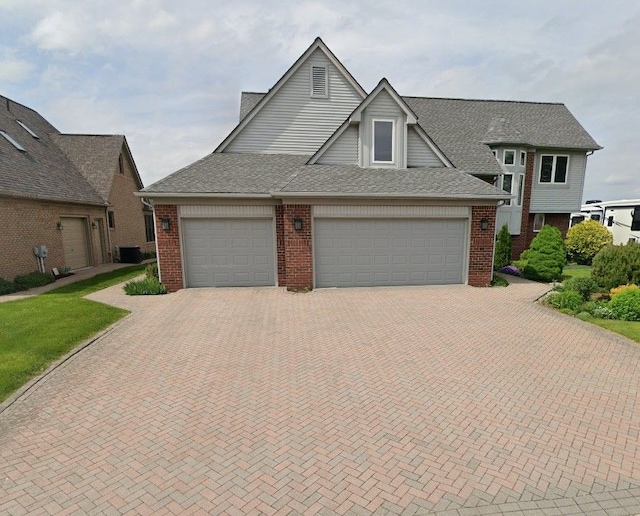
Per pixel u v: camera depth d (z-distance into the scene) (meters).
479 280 10.88
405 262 10.70
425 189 10.23
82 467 3.04
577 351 5.73
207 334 6.55
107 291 10.60
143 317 7.64
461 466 3.04
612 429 3.59
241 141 12.52
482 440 3.40
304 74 12.57
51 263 13.60
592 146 17.75
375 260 10.57
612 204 24.03
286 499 2.68
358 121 11.01
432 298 9.34
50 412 3.93
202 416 3.84
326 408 4.00
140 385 4.57
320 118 12.73
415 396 4.27
